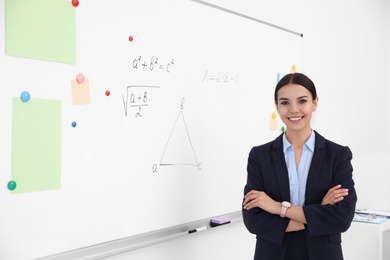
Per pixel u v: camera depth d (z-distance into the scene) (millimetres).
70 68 1238
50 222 1190
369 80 3117
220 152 1801
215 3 1767
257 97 2012
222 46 1802
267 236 1293
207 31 1724
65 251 1229
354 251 2389
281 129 2184
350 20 2867
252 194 1353
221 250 1862
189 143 1646
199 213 1701
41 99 1167
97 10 1307
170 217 1567
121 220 1388
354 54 2920
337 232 1253
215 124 1771
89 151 1290
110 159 1352
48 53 1179
